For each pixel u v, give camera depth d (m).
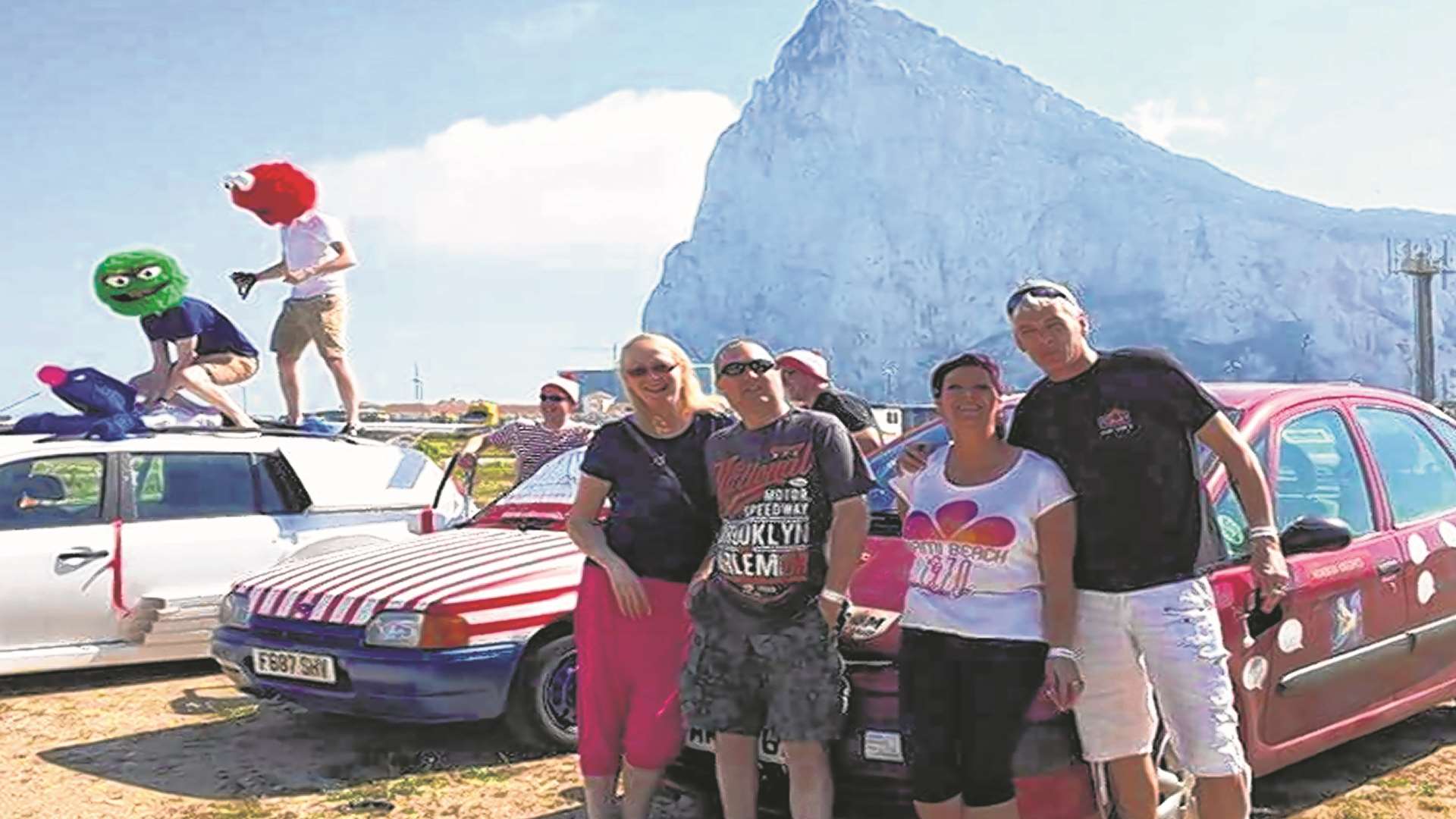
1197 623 3.93
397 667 5.91
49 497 8.23
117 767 6.34
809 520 4.31
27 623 7.96
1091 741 4.05
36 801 5.83
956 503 3.99
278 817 5.54
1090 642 4.00
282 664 6.31
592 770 4.89
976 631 3.90
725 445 4.46
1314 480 5.39
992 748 3.88
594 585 4.90
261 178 11.01
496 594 6.09
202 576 8.49
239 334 10.30
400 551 6.94
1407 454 5.98
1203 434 3.96
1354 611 5.29
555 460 7.85
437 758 6.36
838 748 4.45
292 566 7.02
